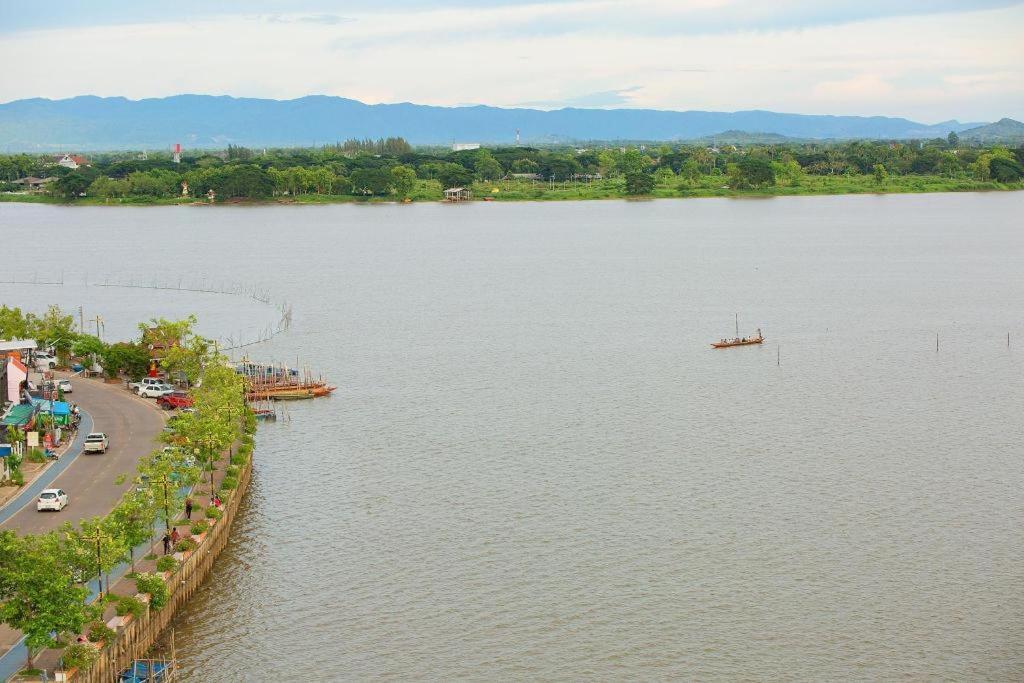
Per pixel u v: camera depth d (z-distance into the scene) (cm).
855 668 9275
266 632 9912
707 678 9138
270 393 18400
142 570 10375
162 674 8969
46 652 8800
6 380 14938
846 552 11519
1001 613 10169
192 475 11912
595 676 9169
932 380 19700
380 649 9600
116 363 18662
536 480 13900
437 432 16262
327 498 13300
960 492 13312
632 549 11625
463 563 11325
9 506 12100
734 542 11794
